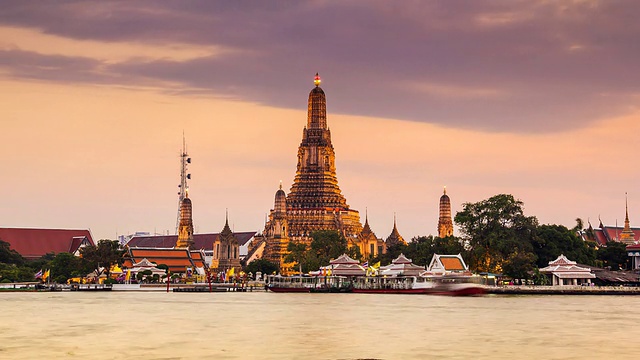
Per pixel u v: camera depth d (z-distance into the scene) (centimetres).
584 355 7500
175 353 7706
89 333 9431
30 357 7512
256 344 8325
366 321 10825
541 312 12400
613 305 14312
